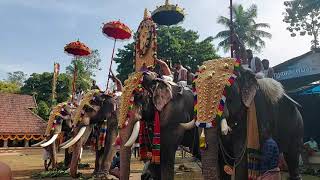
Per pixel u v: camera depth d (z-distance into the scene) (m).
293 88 15.86
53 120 11.06
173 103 6.32
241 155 5.00
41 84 33.94
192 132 6.48
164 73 7.26
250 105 5.18
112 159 8.97
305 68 15.30
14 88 39.78
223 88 4.77
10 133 20.27
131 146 6.47
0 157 17.92
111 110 9.02
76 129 9.06
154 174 6.39
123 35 10.00
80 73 37.38
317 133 14.51
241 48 6.10
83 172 10.68
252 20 34.47
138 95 6.44
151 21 8.56
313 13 26.06
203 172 4.67
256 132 5.14
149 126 6.61
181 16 8.49
